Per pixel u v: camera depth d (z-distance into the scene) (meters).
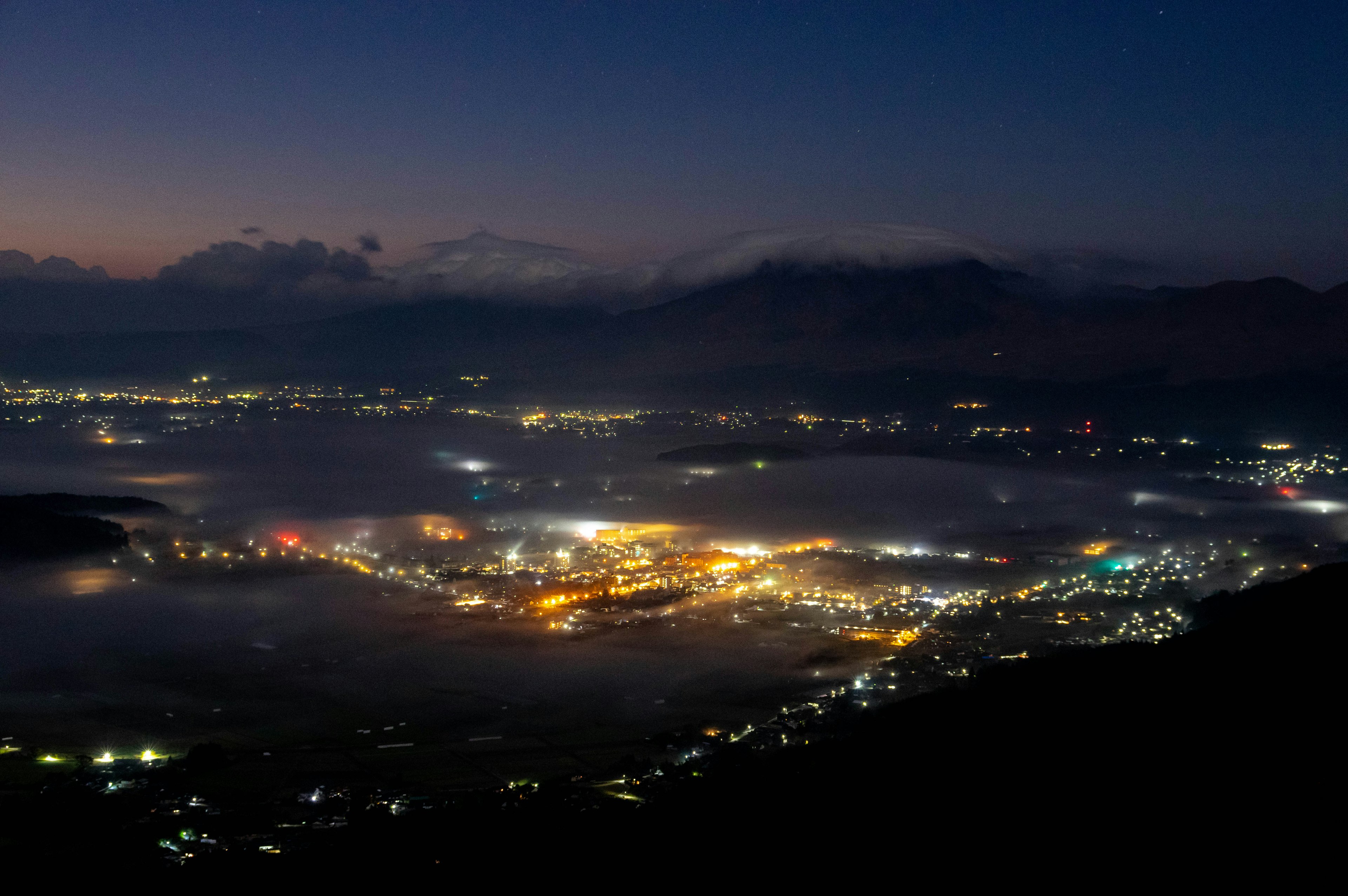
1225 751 51.19
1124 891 40.16
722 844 52.75
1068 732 58.44
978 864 44.91
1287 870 39.25
